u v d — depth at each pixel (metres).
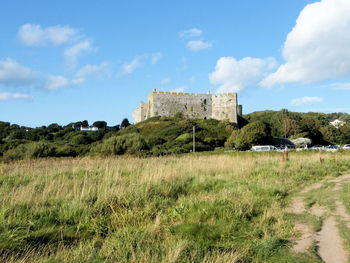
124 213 7.62
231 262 4.95
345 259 5.27
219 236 6.54
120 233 6.30
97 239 6.31
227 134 73.00
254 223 7.49
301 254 5.50
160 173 12.27
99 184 10.23
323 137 84.06
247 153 32.66
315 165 19.03
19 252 5.31
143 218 7.58
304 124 79.56
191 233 6.53
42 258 5.05
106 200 8.32
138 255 5.20
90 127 143.75
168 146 56.31
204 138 68.31
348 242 5.99
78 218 7.38
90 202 8.43
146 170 13.52
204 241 6.14
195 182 11.96
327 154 30.62
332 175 15.84
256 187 11.09
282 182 13.08
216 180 12.73
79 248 5.55
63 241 6.09
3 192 9.30
